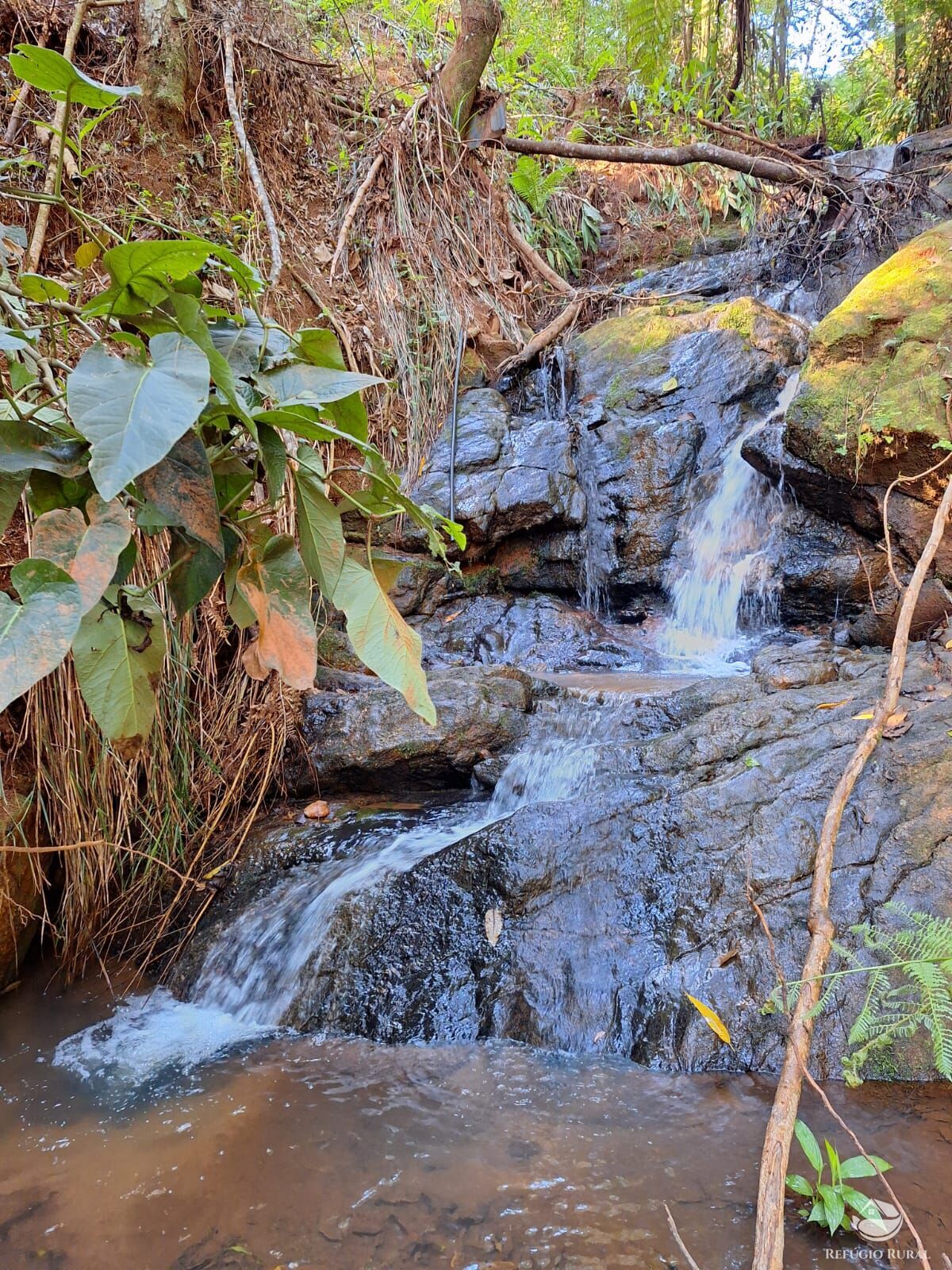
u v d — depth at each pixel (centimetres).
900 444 328
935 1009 145
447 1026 209
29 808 249
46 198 112
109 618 110
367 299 495
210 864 280
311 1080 192
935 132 552
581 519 449
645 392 479
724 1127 163
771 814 220
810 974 163
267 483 107
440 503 441
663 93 670
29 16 416
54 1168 164
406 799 302
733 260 600
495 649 415
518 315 570
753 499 411
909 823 205
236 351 113
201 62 470
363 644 107
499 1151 161
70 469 95
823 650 329
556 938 217
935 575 326
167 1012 232
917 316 346
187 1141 171
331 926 234
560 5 786
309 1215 146
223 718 296
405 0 662
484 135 564
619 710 295
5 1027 224
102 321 168
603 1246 134
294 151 519
